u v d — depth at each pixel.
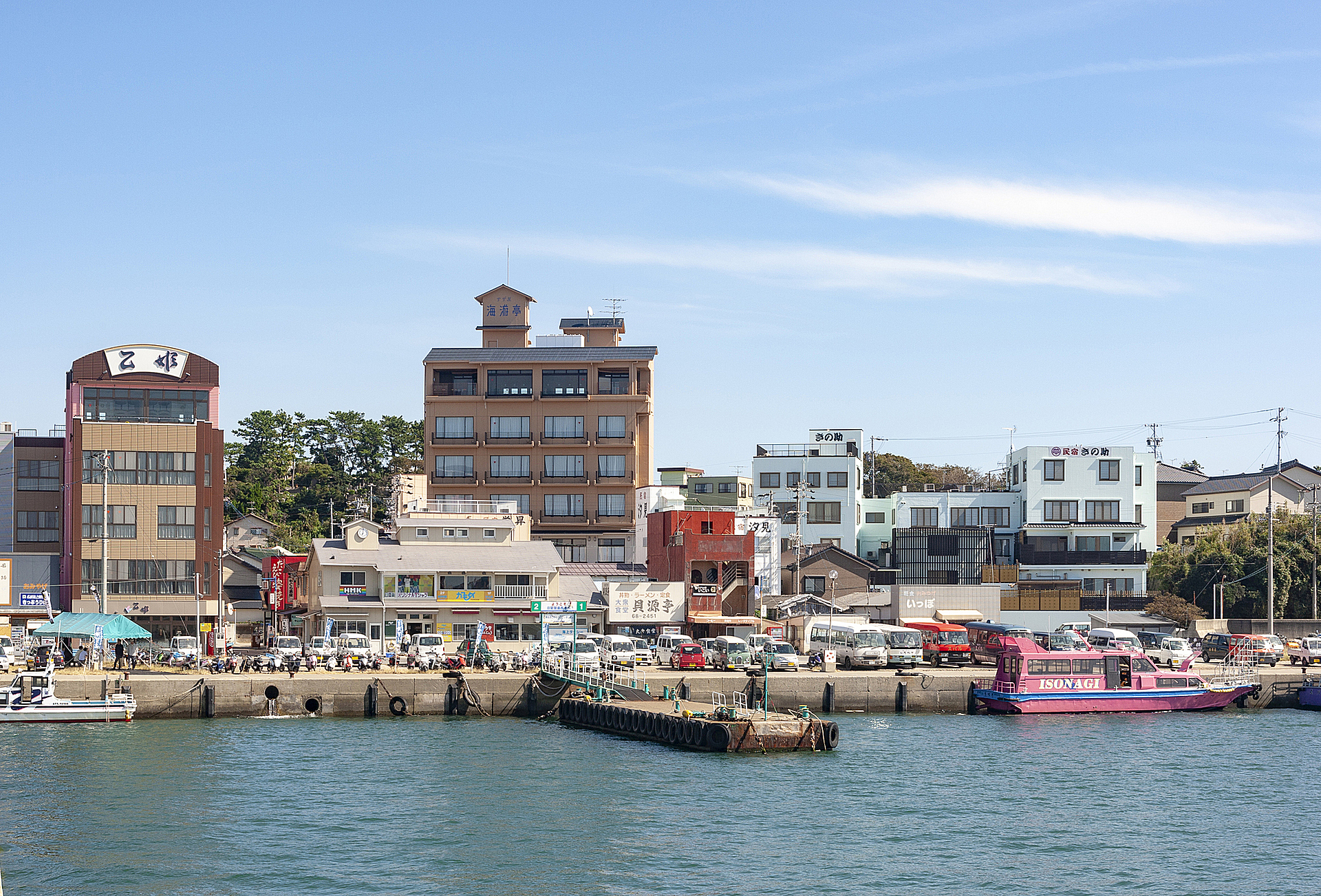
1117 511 143.88
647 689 86.25
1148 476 145.25
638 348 140.75
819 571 133.12
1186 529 162.50
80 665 93.31
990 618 124.69
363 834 53.38
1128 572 140.38
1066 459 144.12
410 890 46.16
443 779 64.44
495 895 45.75
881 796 61.53
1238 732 82.69
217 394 116.25
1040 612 129.75
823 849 51.94
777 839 53.28
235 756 69.94
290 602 123.56
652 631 114.75
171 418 114.88
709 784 63.88
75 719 81.00
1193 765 70.12
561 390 138.38
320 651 98.00
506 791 61.81
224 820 55.34
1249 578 132.25
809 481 145.75
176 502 111.88
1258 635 115.88
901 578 137.62
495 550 116.06
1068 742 77.88
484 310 147.00
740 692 87.75
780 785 63.88
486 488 136.38
